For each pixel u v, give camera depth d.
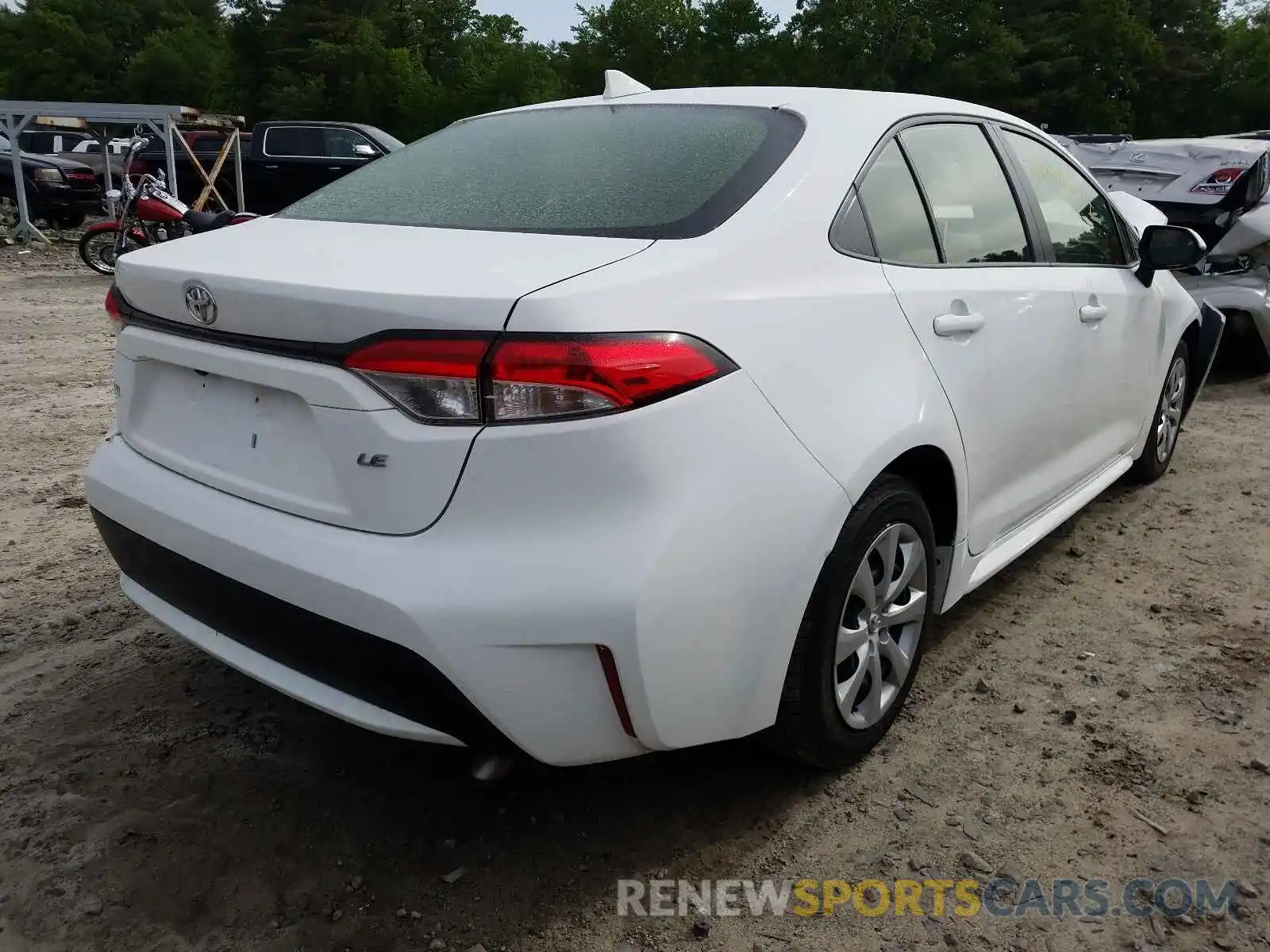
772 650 2.21
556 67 49.28
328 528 2.05
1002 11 46.12
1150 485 4.86
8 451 5.38
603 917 2.19
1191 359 4.94
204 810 2.51
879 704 2.66
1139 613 3.55
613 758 2.11
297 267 2.16
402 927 2.16
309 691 2.14
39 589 3.71
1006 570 3.92
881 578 2.59
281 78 57.34
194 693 3.03
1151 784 2.60
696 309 2.08
